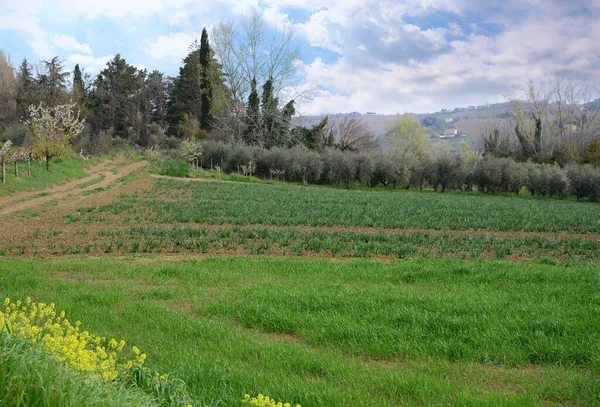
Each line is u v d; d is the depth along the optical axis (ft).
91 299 29.66
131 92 311.88
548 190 159.22
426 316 26.02
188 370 18.74
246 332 25.45
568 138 234.17
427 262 44.32
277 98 221.66
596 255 52.60
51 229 62.03
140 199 95.09
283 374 19.08
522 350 22.03
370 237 57.93
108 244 53.16
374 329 24.49
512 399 16.74
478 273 38.52
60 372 10.69
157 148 234.58
